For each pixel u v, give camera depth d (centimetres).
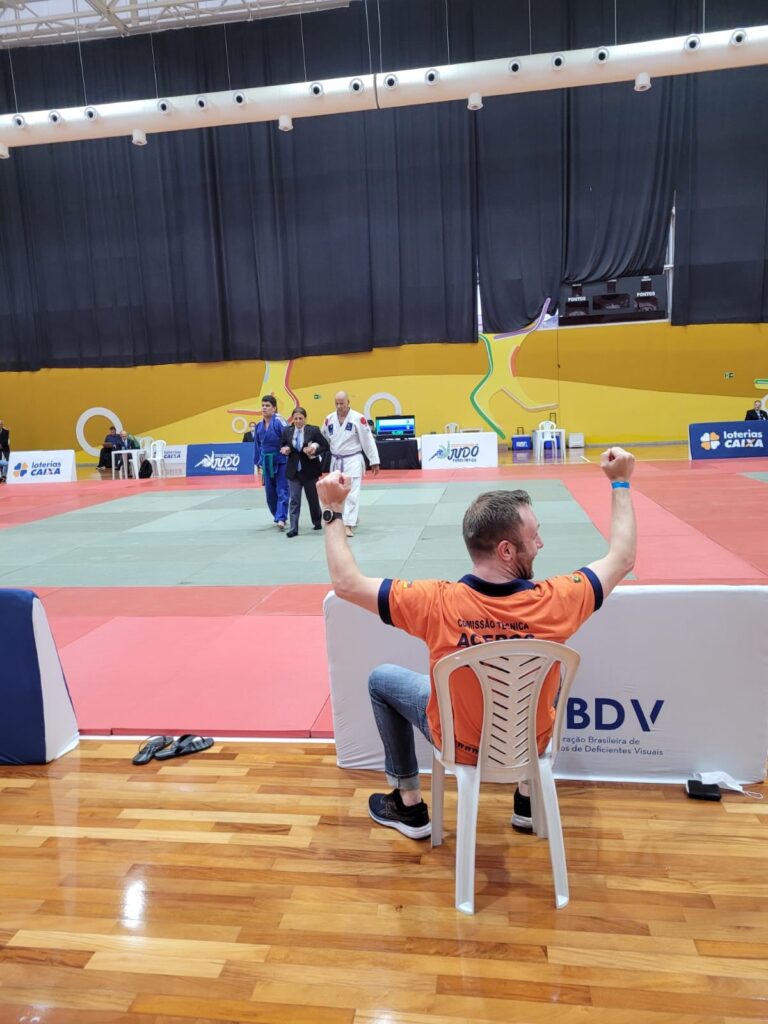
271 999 206
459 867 238
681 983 206
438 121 1964
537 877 255
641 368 2008
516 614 222
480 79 1455
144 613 618
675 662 306
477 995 204
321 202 2067
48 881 264
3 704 350
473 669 222
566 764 322
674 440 2025
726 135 1866
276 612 600
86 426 2323
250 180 2092
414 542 844
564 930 228
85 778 340
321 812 305
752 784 312
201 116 1543
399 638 321
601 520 905
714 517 882
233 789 326
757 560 670
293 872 265
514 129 1941
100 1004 207
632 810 295
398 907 243
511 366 2059
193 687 445
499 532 222
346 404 917
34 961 225
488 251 2011
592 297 2000
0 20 2064
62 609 642
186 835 291
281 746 367
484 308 2044
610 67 1426
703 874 253
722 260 1919
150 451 1969
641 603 302
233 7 1962
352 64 1975
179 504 1286
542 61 1435
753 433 1545
